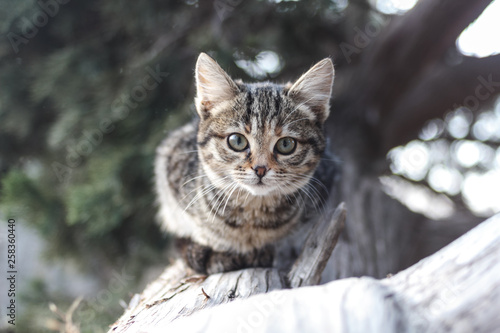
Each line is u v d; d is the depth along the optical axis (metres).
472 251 0.41
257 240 0.54
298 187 0.53
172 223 0.59
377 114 0.76
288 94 0.53
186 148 0.58
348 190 0.66
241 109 0.52
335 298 0.41
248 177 0.51
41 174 0.82
